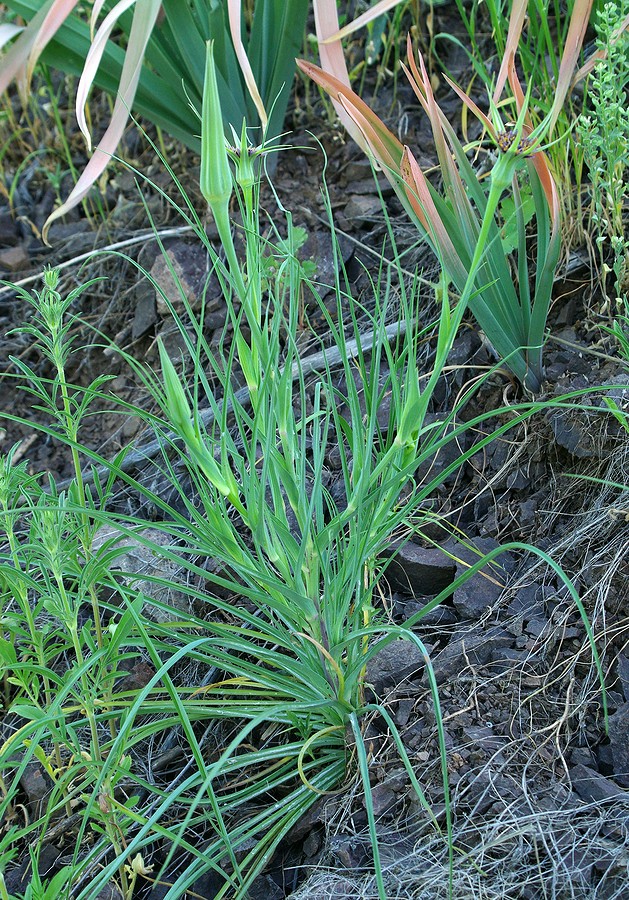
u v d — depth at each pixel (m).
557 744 0.72
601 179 0.88
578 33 0.71
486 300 0.82
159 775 0.80
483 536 0.83
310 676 0.75
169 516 0.91
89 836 0.78
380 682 0.77
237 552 0.72
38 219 1.20
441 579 0.81
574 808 0.70
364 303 0.95
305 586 0.74
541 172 0.79
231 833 0.73
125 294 1.06
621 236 0.85
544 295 0.82
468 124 1.03
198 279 1.00
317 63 1.11
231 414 0.93
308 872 0.73
